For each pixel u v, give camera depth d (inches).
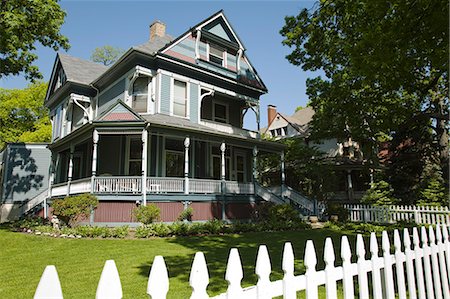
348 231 532.7
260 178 1138.7
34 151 887.1
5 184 842.8
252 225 531.5
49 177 845.2
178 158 706.8
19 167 863.7
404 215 647.8
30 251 362.9
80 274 249.1
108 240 415.2
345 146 1164.5
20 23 535.2
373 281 120.7
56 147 751.7
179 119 686.5
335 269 107.5
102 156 698.8
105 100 768.9
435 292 148.4
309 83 821.9
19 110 1250.6
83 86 802.8
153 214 519.2
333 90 591.8
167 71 692.1
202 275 75.2
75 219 520.1
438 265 159.5
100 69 920.3
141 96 691.4
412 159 945.5
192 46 741.9
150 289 66.0
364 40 266.1
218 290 192.2
